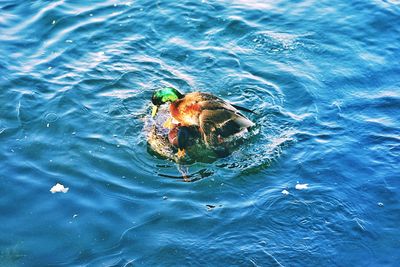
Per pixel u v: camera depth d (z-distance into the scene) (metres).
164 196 9.17
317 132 10.37
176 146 10.12
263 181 9.44
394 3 13.66
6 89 11.16
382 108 10.92
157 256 8.20
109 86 11.39
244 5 13.58
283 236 8.49
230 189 9.30
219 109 10.10
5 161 9.74
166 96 10.42
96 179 9.48
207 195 9.19
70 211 8.93
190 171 9.67
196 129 10.27
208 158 9.91
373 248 8.34
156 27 12.90
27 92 11.12
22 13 13.22
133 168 9.71
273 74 11.78
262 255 8.19
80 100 11.02
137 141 10.25
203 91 11.35
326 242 8.41
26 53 12.14
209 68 11.92
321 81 11.62
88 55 12.13
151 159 9.90
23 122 10.50
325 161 9.77
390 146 10.04
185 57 12.17
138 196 9.18
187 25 12.97
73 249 8.36
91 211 8.92
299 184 9.35
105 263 8.12
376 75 11.78
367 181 9.40
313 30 12.95
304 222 8.70
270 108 10.94
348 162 9.74
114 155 9.95
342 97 11.23
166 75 11.73
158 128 10.55
